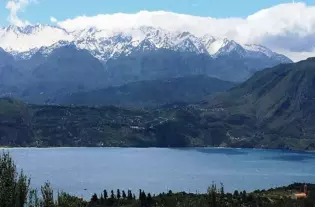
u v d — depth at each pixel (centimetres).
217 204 16688
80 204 10181
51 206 9125
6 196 8388
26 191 8662
